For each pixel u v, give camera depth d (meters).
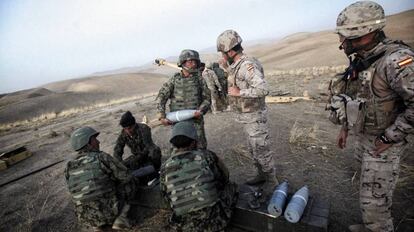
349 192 3.40
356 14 1.81
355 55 2.05
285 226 2.56
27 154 7.00
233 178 4.15
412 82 1.65
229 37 2.98
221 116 7.96
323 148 4.73
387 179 2.05
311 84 11.67
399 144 1.99
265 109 3.26
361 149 2.31
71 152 7.00
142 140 4.16
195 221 2.43
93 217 2.89
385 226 2.17
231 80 3.19
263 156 3.33
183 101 4.07
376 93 1.91
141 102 16.83
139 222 3.24
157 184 3.48
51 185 4.95
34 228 3.58
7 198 4.63
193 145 2.63
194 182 2.39
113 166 2.97
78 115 16.55
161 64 5.14
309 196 2.79
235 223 2.88
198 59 4.07
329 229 2.80
